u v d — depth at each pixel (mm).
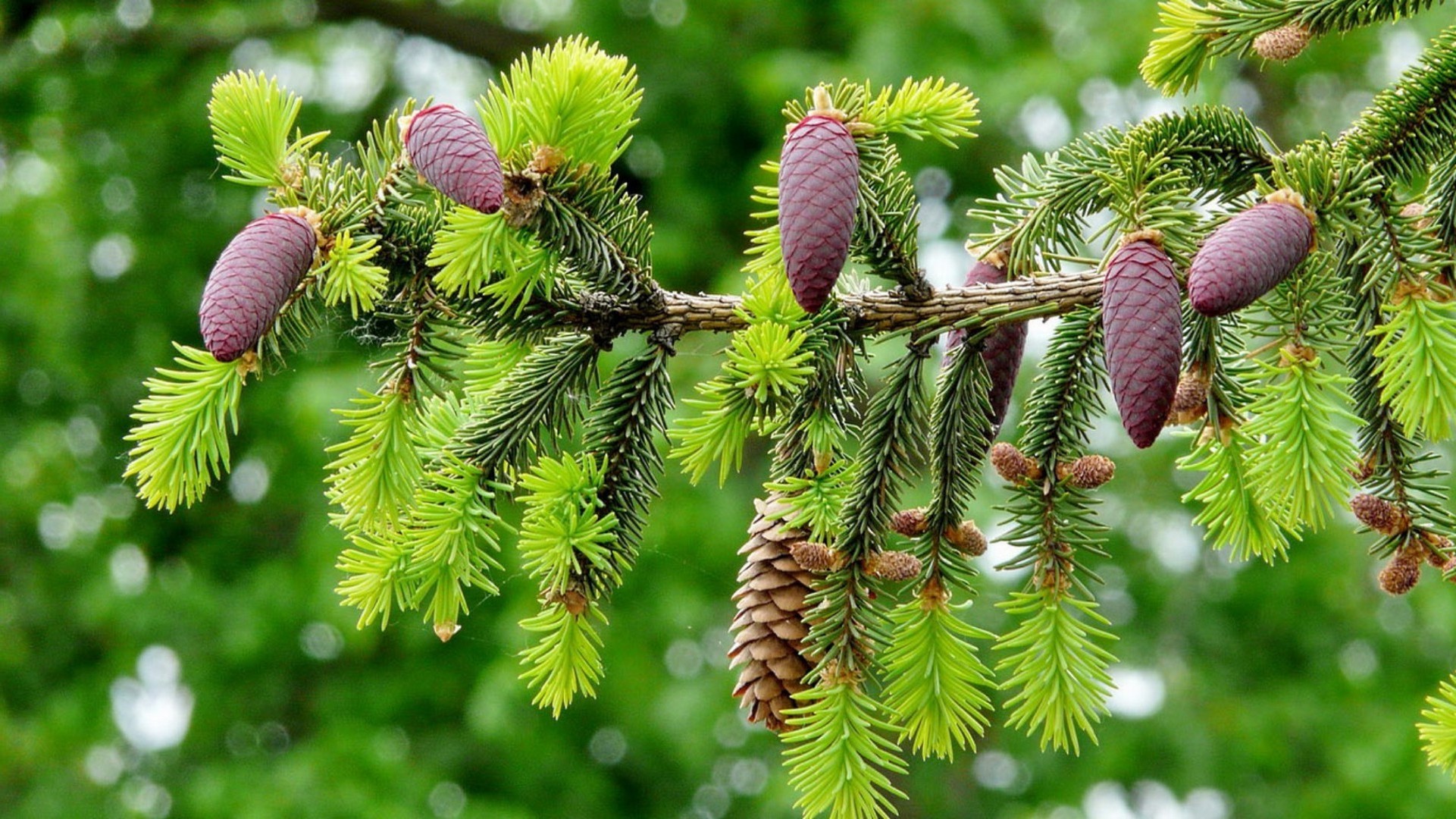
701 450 1519
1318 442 1482
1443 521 1538
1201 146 1549
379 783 4531
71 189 5840
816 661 1528
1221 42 1605
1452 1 4473
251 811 4316
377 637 4801
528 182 1478
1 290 5727
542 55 1476
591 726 4887
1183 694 4488
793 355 1483
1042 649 1548
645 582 4422
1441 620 4250
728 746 4555
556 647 1540
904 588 1560
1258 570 4723
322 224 1473
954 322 1527
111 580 5098
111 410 5992
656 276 4684
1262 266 1406
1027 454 1556
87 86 5852
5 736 5156
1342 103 5020
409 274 1507
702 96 5016
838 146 1444
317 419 4184
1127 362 1418
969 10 4469
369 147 1506
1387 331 1466
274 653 5023
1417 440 1542
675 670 4746
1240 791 4445
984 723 1557
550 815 4773
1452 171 1505
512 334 1535
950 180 4902
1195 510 4645
